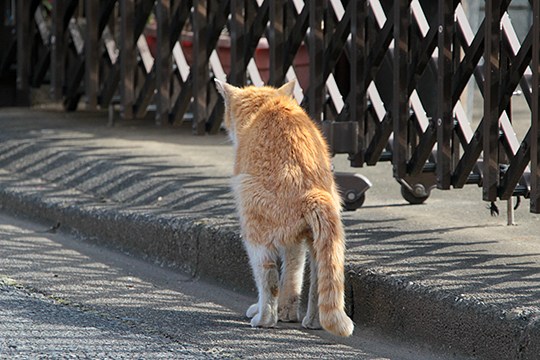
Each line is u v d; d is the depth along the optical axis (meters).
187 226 10.97
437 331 8.34
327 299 8.26
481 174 10.72
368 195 12.44
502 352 7.79
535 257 9.46
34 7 17.17
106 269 11.05
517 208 11.64
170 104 15.45
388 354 8.48
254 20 12.48
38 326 8.84
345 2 12.59
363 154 11.37
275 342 8.65
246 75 12.92
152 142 15.18
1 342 8.35
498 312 7.84
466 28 10.30
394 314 8.75
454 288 8.41
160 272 11.06
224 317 9.40
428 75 12.55
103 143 14.94
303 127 9.14
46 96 19.06
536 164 9.27
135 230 11.65
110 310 9.50
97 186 13.11
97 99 15.74
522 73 9.50
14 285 10.17
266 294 8.97
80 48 16.72
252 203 8.85
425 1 13.69
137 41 14.86
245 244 9.09
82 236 12.34
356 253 9.58
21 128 16.14
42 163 14.24
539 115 9.22
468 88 13.79
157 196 12.25
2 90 18.59
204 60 13.45
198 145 15.02
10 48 17.98
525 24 14.08
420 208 11.76
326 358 8.25
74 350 8.21
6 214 13.48
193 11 13.45
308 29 11.87
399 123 10.71
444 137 10.30
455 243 10.00
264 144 8.99
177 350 8.30
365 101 11.30
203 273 10.78
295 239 8.72
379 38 10.92
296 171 8.79
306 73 15.27
